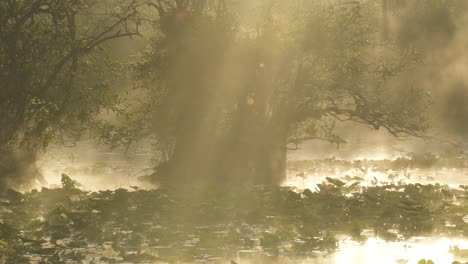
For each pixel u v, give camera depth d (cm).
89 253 1848
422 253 1867
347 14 3459
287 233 2058
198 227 2198
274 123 3534
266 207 2511
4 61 3000
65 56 3152
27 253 1834
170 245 1956
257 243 1988
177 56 3491
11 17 3009
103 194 2697
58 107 3116
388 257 1822
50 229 2127
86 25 3384
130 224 2219
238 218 2341
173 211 2439
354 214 2409
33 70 3028
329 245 1962
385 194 2731
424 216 2339
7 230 2075
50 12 3078
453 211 2430
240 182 3462
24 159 3062
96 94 3212
